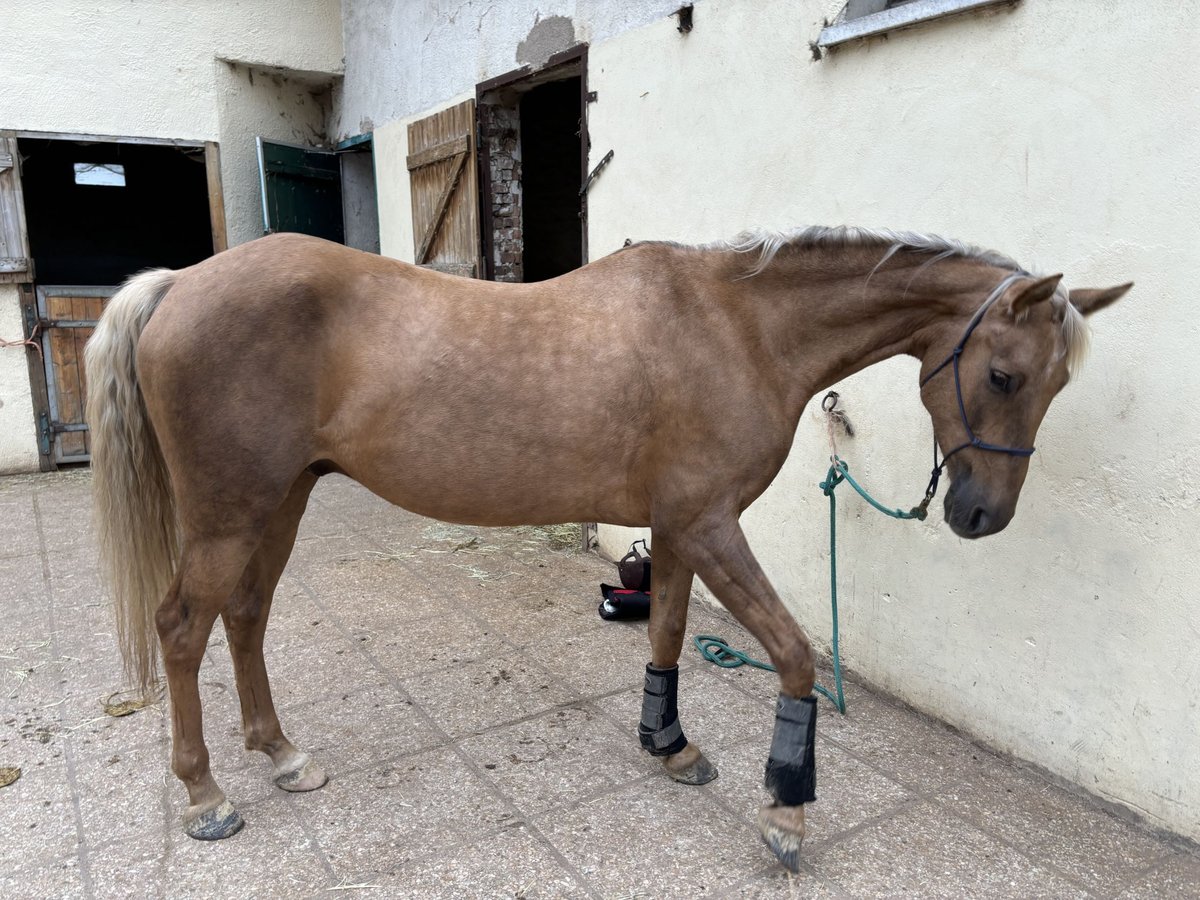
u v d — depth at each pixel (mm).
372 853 1927
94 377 1928
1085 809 2129
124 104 5660
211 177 6066
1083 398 2078
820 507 2896
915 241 1876
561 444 1871
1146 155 1898
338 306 1880
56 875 1851
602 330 1890
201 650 1942
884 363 2594
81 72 5488
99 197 7199
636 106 3465
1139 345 1953
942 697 2535
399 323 1872
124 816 2066
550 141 6027
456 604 3510
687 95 3195
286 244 1928
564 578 3840
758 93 2893
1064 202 2076
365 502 5246
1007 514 1791
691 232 3271
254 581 2125
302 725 2521
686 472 1874
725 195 3090
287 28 6145
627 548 3910
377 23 5707
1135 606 2012
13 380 5582
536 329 1885
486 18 4457
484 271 4723
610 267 2002
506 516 1990
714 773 2242
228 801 2041
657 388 1866
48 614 3344
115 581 1965
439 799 2145
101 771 2262
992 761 2357
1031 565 2240
